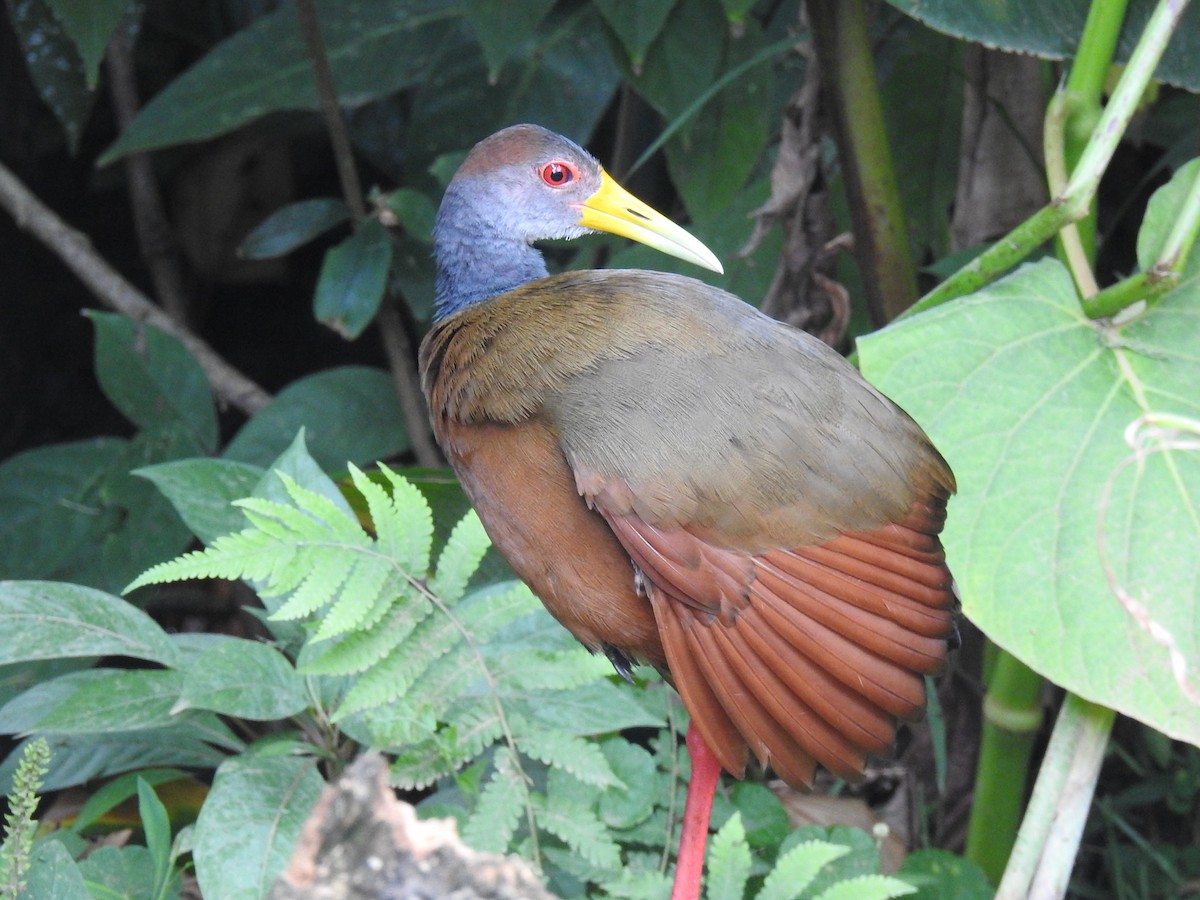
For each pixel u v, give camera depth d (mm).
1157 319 5945
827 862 5453
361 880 3934
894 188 7188
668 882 5145
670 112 8148
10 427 12234
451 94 9492
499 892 3967
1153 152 10562
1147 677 5242
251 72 9430
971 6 6430
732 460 4492
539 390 4723
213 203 11859
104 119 12117
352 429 8945
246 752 5582
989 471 5602
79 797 6520
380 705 5191
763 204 8672
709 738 4613
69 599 5605
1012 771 6836
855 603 4547
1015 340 5855
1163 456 5570
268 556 4895
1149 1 6609
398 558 5141
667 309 4801
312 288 12672
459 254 5887
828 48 7020
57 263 12258
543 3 7766
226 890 4824
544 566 4875
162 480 6012
